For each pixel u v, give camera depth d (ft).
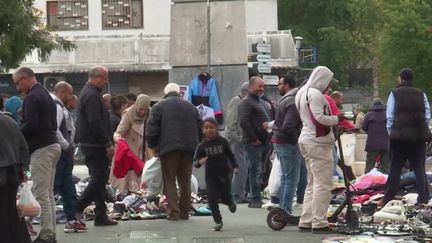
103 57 186.29
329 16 262.67
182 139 59.00
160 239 49.90
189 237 50.60
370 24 254.47
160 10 206.39
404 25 210.18
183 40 83.15
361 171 97.30
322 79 50.72
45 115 46.57
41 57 134.72
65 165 53.72
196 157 54.08
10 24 123.65
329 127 50.34
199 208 64.39
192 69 82.89
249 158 67.77
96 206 56.29
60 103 54.08
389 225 52.44
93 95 54.03
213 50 82.64
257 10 216.33
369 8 251.19
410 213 56.13
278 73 179.52
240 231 53.06
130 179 68.54
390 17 213.25
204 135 54.13
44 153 46.80
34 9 133.69
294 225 55.16
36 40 130.52
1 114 41.68
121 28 206.28
